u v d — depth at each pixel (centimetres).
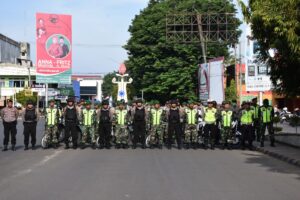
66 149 2025
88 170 1364
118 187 1082
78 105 2267
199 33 4475
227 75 4616
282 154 1728
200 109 2373
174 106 2094
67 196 977
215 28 4731
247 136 2042
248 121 2044
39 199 947
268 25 1379
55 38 4253
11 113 1981
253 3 1445
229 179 1214
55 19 4253
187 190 1047
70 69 4300
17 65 8650
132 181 1167
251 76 2833
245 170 1394
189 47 4941
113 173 1305
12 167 1437
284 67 1739
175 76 4947
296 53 1359
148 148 2086
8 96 8294
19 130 3406
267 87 2783
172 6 5256
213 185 1117
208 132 2095
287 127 3566
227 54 5184
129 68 5412
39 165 1481
